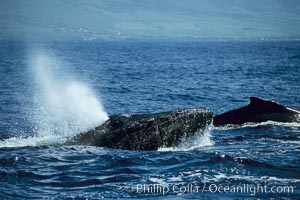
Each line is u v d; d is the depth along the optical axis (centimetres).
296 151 7062
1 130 9094
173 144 6969
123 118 7244
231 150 7094
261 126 9169
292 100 13700
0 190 5316
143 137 6931
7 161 6262
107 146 7006
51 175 5844
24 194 5231
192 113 7050
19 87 16625
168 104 13088
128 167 6138
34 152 6756
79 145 7125
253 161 6366
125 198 5144
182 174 5900
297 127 9081
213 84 17925
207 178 5759
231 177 5797
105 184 5575
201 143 7238
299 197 5156
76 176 5828
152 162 6331
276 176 5844
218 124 9488
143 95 14788
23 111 11450
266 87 16700
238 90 16000
